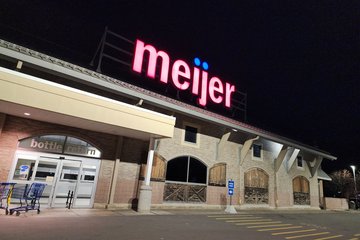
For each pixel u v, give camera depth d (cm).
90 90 1357
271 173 2350
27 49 1070
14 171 1152
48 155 1251
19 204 1145
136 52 1606
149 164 1391
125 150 1480
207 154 1875
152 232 867
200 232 938
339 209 3053
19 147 1179
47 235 720
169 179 1655
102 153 1397
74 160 1319
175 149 1705
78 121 1179
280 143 2255
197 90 1912
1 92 912
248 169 2152
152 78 1658
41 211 1110
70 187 1288
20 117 1189
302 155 2791
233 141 2075
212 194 1844
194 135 1842
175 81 1806
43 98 994
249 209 2055
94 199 1343
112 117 1154
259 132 2016
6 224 813
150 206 1481
